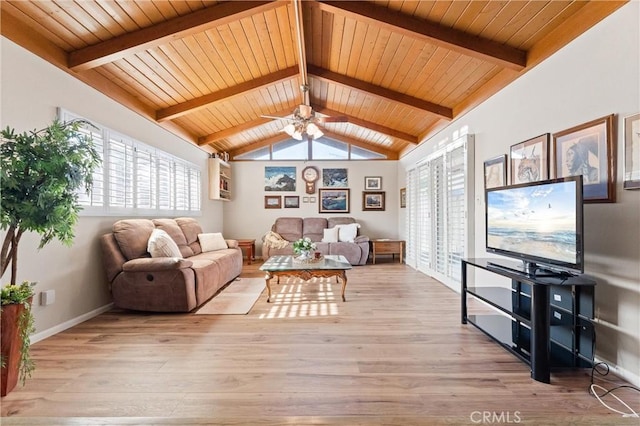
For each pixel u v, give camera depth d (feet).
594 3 7.09
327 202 25.22
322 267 12.79
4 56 7.65
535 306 6.61
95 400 5.84
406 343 8.45
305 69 12.63
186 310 10.88
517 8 7.94
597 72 7.07
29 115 8.29
